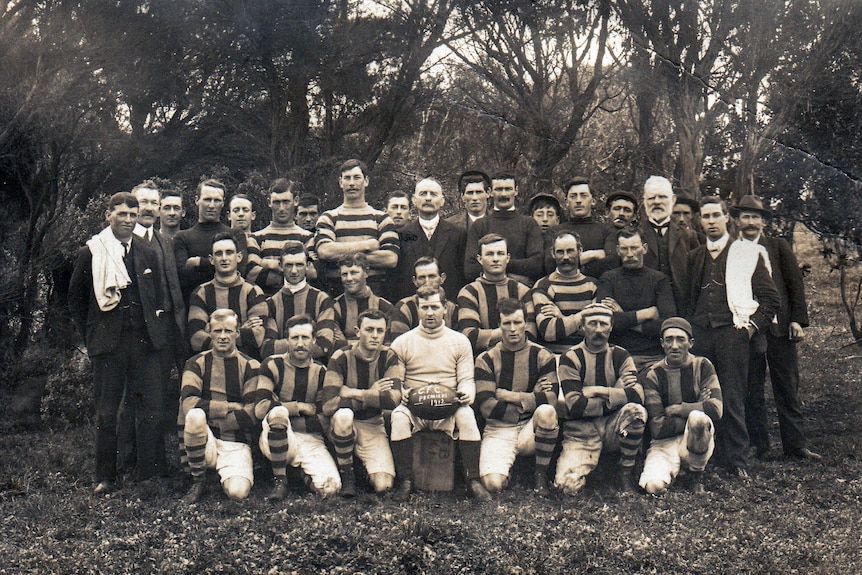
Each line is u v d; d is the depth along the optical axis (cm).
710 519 429
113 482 491
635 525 425
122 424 519
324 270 570
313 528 407
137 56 675
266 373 500
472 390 493
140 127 716
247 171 738
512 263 551
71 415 614
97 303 492
